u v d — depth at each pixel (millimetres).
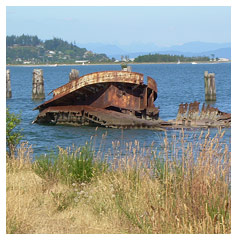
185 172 13305
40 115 38219
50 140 29750
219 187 11930
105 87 37000
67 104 39125
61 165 16906
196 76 165125
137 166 16047
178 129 33375
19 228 12023
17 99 63781
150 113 37875
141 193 13664
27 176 16531
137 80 35938
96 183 15656
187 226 11406
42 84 60938
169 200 12156
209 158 12406
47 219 12758
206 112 37000
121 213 12750
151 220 11672
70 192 14797
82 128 35656
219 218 11375
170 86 102875
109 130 34312
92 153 17531
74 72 47406
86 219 12703
